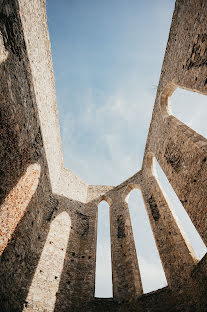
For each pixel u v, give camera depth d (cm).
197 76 654
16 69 574
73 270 900
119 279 873
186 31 732
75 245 1010
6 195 565
